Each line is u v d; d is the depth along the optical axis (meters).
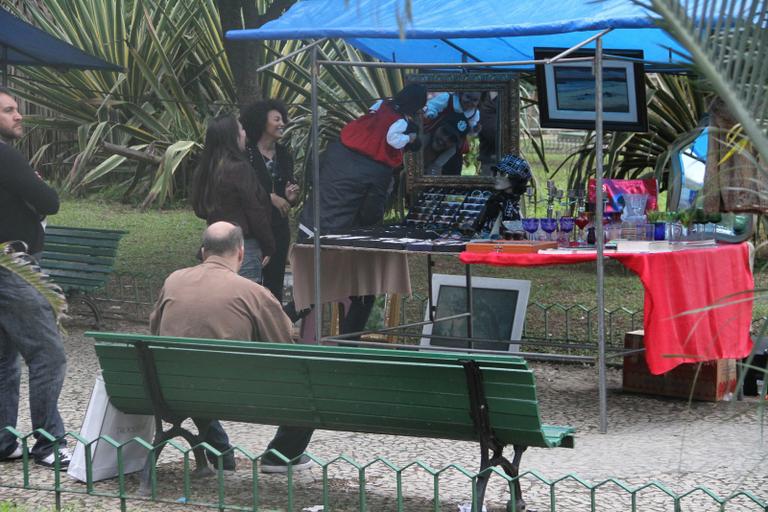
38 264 7.23
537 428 5.43
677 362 8.12
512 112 10.23
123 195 24.33
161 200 17.84
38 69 23.19
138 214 22.56
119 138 23.30
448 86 10.28
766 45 3.88
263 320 6.45
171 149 18.11
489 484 6.65
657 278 7.99
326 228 9.99
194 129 20.89
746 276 8.89
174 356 6.12
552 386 9.79
